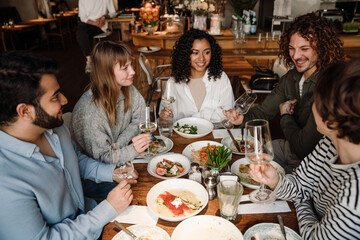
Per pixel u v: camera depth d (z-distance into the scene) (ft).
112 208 3.47
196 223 3.26
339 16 14.47
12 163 3.09
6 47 23.65
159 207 3.62
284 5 14.28
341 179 2.94
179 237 3.11
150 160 4.67
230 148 5.05
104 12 18.66
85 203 4.58
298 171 3.91
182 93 7.27
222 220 3.26
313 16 5.33
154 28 13.98
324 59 5.37
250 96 5.51
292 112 6.00
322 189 3.56
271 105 6.77
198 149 5.14
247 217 3.46
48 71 3.00
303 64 5.59
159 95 13.44
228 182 3.37
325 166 3.51
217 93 7.28
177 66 7.02
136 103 6.19
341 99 2.37
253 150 3.46
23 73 2.82
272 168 3.63
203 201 3.67
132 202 3.78
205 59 6.74
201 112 7.29
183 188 3.95
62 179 3.65
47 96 3.04
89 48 18.71
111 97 5.23
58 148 3.75
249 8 13.74
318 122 2.80
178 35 13.79
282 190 3.63
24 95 2.88
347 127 2.44
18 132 3.14
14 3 28.91
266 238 3.12
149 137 4.67
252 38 13.55
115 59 5.02
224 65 11.64
